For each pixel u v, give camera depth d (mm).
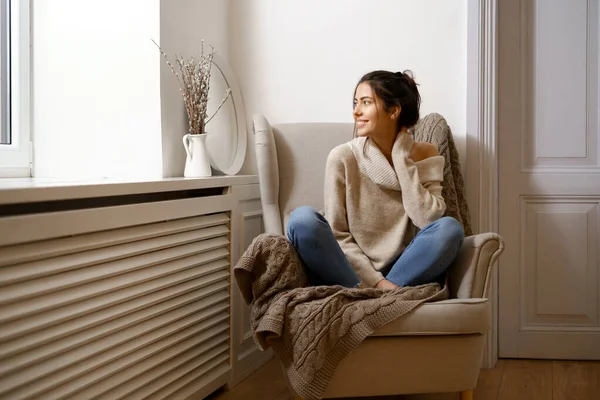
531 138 2508
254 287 1696
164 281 1716
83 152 2260
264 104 2639
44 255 1307
